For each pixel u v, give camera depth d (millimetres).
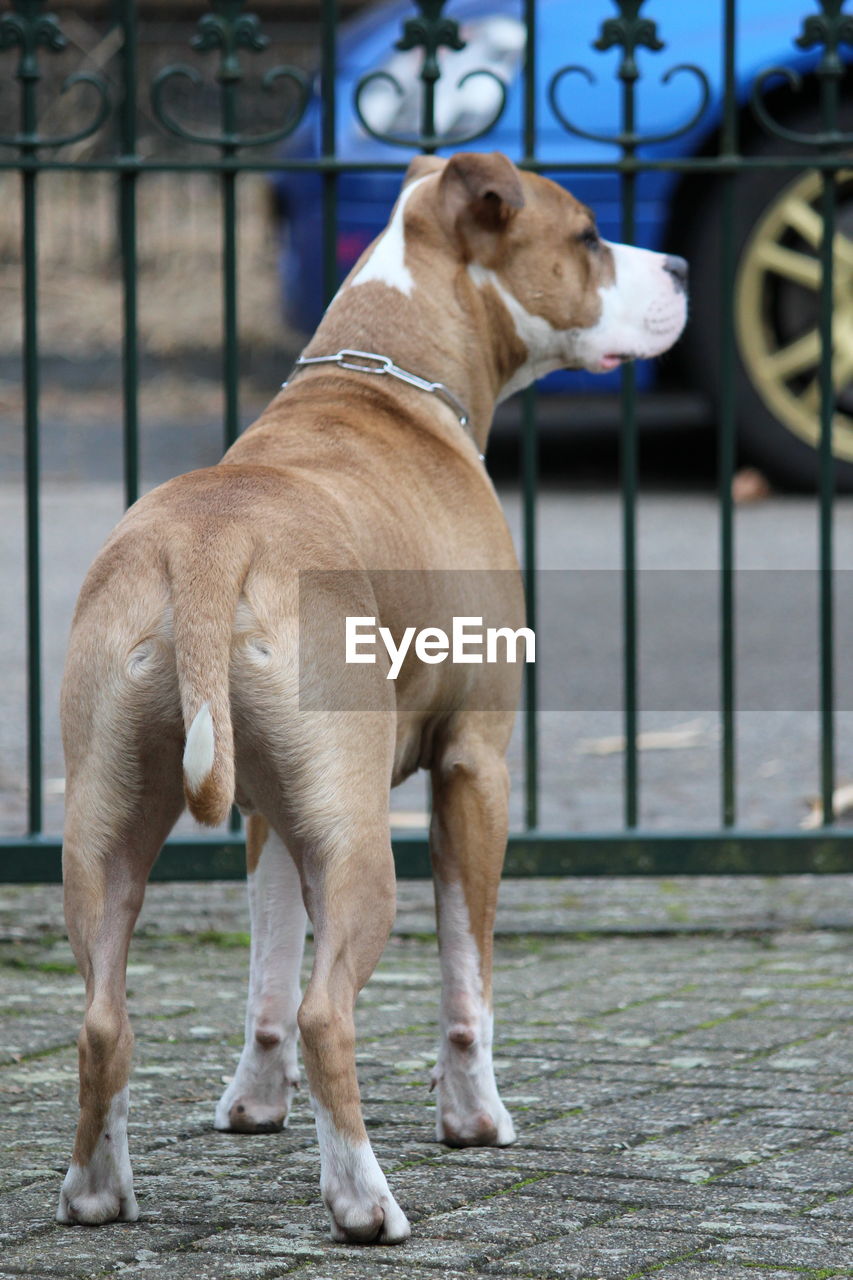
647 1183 4527
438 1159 4738
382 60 14336
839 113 14531
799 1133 4891
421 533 4758
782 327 15172
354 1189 4098
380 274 5449
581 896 7738
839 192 14750
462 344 5445
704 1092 5250
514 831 7699
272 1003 5008
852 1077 5359
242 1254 4055
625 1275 3920
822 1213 4301
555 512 15453
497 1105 4855
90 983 4195
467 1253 4051
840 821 8375
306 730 4129
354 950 4168
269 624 4105
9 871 7055
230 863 7113
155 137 25156
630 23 7055
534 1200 4414
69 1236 4176
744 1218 4270
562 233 5605
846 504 15414
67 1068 5492
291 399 5211
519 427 18062
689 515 15266
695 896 7727
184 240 24484
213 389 20906
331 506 4441
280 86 25031
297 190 14789
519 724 10305
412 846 7215
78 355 22219
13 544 14305
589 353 5699
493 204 5484
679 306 5805
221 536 4148
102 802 4191
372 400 5176
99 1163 4242
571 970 6637
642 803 8758
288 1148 4883
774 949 6930
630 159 7113
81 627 4234
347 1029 4113
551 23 14109
